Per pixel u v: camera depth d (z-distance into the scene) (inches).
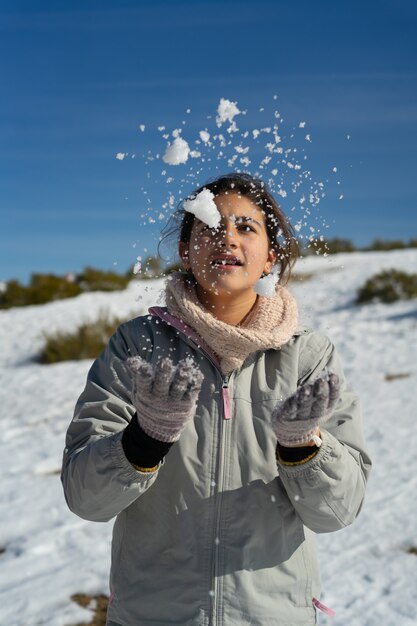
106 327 504.1
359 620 131.0
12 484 214.1
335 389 60.6
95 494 66.2
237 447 71.6
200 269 74.5
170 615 69.5
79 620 135.2
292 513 72.1
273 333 73.4
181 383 59.6
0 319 689.0
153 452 63.2
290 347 76.0
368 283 668.1
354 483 68.9
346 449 70.1
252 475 71.0
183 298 74.5
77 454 69.6
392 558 156.3
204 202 71.9
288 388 73.7
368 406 293.1
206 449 71.4
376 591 141.9
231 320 77.2
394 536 167.2
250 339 72.0
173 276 78.0
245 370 74.5
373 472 212.2
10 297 823.7
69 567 156.5
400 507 184.1
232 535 70.1
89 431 72.0
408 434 248.8
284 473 66.9
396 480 203.9
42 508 191.9
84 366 438.9
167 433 62.4
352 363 387.2
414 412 278.2
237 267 73.7
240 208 74.6
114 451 64.4
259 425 72.4
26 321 662.5
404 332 482.3
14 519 184.2
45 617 136.3
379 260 917.2
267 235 78.1
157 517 71.3
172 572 70.2
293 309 77.2
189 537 70.1
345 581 146.6
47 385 382.9
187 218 81.5
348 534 169.9
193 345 74.2
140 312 541.6
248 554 69.7
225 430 71.9
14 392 372.5
